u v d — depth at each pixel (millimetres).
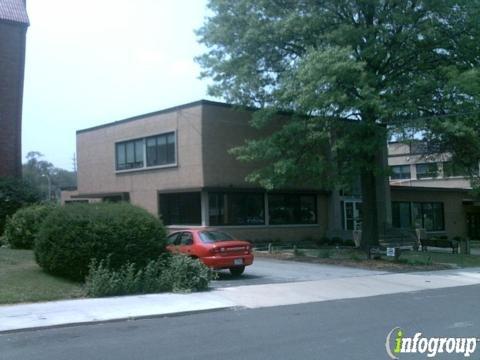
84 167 37344
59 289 14305
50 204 23703
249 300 14008
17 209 24391
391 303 13664
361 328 10211
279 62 26875
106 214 15562
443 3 23406
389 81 23719
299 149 25719
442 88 22969
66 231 15164
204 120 28625
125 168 33906
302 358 7910
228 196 29906
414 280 18609
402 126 22688
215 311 12609
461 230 45062
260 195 31328
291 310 12641
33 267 16734
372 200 27000
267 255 26047
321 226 34094
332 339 9211
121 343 9156
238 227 29953
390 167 24391
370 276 19344
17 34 26688
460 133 21297
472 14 23547
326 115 23812
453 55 24734
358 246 30344
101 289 14125
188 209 30094
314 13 24516
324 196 34438
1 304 12695
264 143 25641
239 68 26594
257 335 9664
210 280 15789
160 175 31188
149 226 15938
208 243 18000
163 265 15828
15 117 26359
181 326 10703
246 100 27500
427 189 41875
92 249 15016
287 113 28734
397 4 23812
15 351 8664
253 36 25312
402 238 34812
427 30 23500
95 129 36375
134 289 14633
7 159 25984
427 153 26594
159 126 31250
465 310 12359
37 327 10406
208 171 28578
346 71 21391
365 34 23797
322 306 13250
